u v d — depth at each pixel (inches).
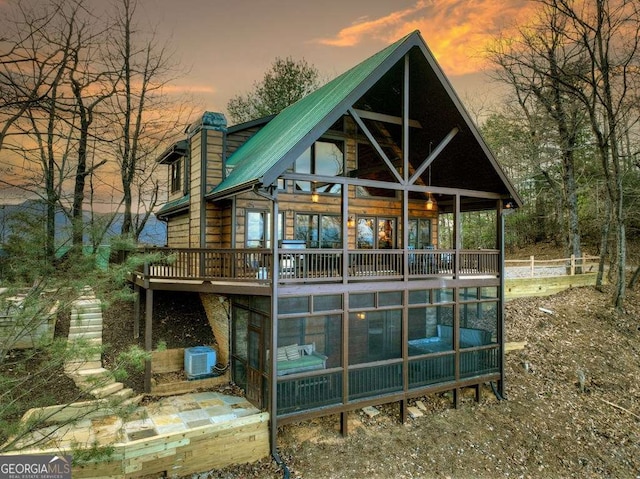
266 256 349.1
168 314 488.1
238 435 308.3
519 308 642.2
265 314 337.7
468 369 429.7
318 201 526.0
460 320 432.8
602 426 416.8
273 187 324.2
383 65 368.5
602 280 769.6
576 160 1009.5
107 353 401.4
